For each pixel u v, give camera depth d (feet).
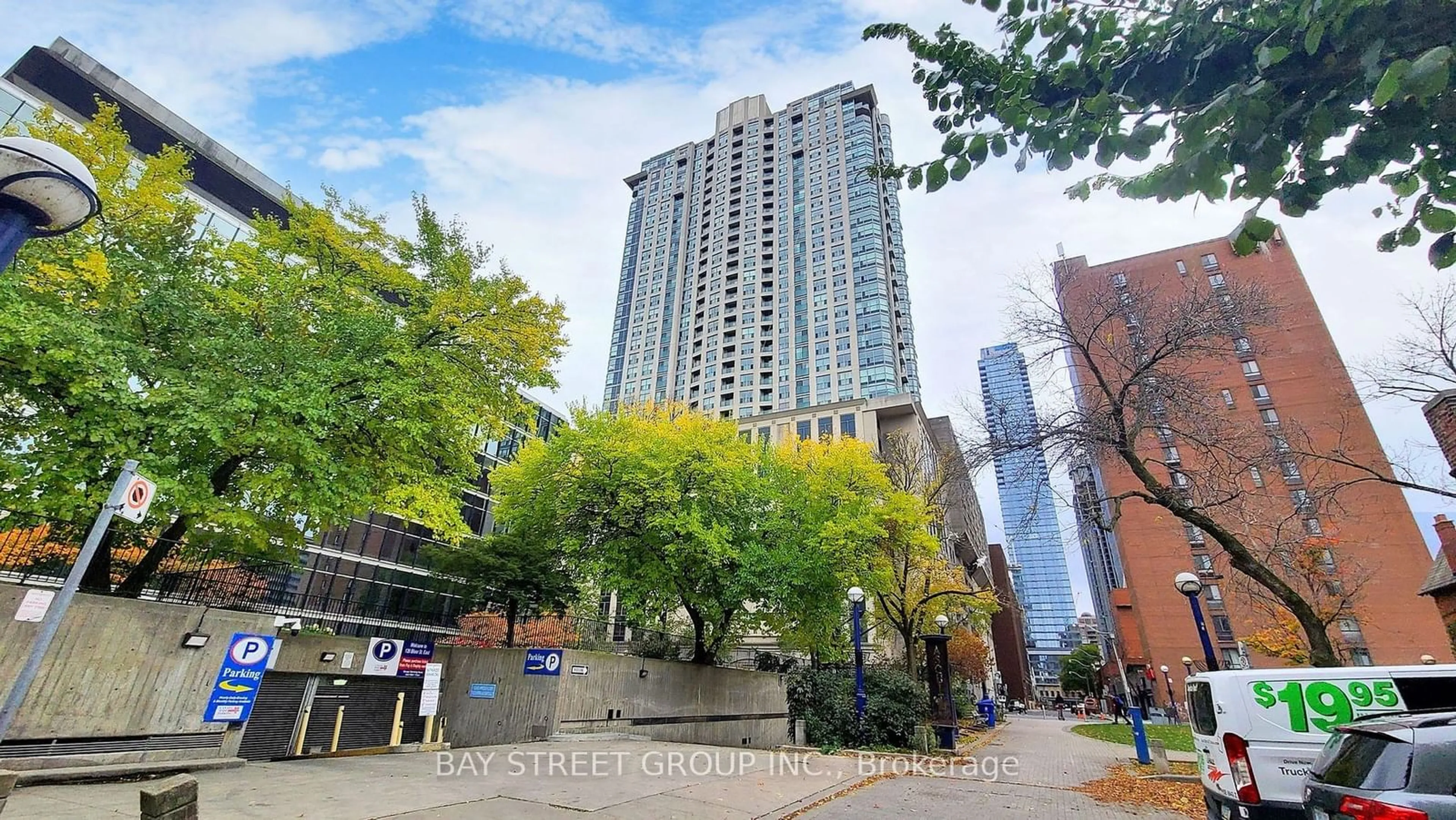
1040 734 94.94
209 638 32.81
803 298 278.05
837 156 313.53
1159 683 152.66
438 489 47.75
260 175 127.44
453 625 97.50
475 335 48.42
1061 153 10.62
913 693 61.67
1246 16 9.39
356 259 48.49
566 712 50.03
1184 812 30.71
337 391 42.52
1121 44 10.62
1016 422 43.83
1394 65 6.89
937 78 12.86
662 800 27.86
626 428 69.26
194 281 41.04
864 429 197.98
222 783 26.89
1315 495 40.78
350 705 46.37
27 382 33.58
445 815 22.97
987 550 232.12
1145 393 41.34
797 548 68.74
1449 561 63.21
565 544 64.69
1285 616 90.79
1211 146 8.90
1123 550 166.61
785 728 80.43
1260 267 152.56
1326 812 15.20
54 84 109.09
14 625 26.35
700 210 335.47
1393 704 22.89
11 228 11.32
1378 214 11.47
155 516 39.22
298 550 52.03
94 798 22.80
